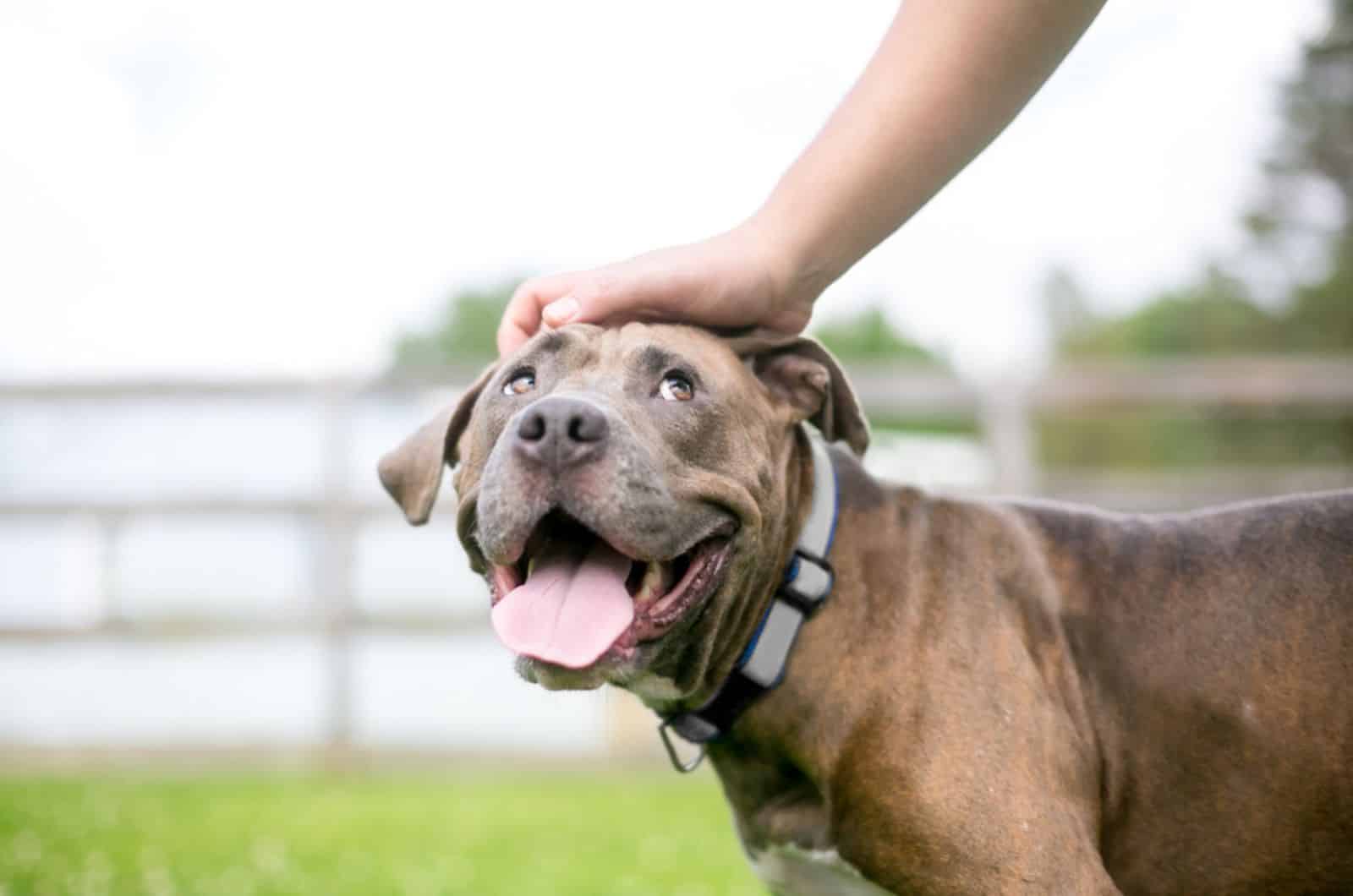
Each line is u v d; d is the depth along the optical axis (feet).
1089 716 9.11
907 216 9.94
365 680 29.45
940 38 9.52
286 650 29.32
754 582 9.23
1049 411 29.73
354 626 28.60
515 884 16.89
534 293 10.25
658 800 23.68
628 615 8.52
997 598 9.28
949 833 8.47
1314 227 71.77
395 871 17.67
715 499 8.89
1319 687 8.95
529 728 29.45
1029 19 9.21
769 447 9.52
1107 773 9.07
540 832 20.58
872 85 9.84
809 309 10.29
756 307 9.92
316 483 29.12
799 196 9.84
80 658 29.48
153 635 28.73
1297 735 8.91
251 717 29.76
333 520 28.78
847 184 9.70
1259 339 75.20
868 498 9.82
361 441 29.48
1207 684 9.07
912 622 9.15
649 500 8.50
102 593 29.19
